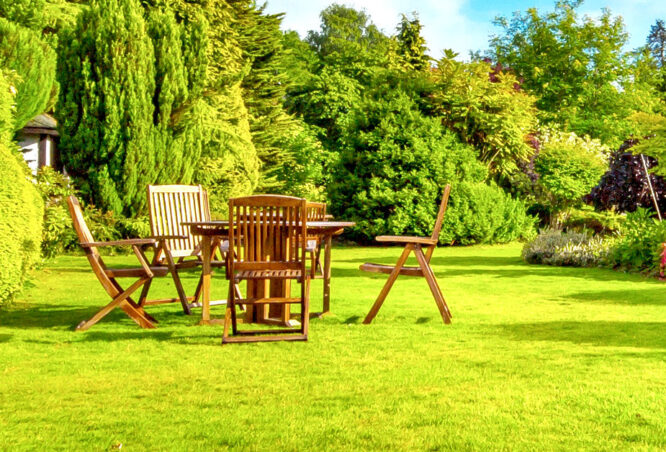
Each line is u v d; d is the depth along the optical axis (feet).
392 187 59.77
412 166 59.41
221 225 18.45
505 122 60.34
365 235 61.05
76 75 45.27
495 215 58.75
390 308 22.58
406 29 124.77
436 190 58.65
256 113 92.22
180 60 48.14
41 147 56.13
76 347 16.14
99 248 44.16
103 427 10.32
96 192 46.06
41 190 35.88
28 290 25.75
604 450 9.36
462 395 12.03
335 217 62.54
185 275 33.76
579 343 16.63
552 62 105.50
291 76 107.45
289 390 12.39
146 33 46.75
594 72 106.42
